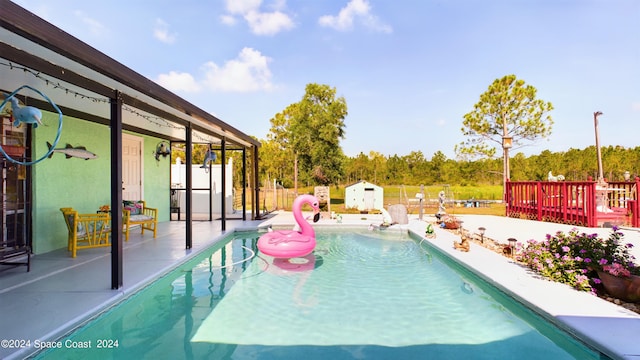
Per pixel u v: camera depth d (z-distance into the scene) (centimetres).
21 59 265
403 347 293
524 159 3075
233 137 880
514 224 967
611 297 372
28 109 293
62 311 311
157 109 502
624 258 386
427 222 1038
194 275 512
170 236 743
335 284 475
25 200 528
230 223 984
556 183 991
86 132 659
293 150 1909
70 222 546
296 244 586
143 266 478
